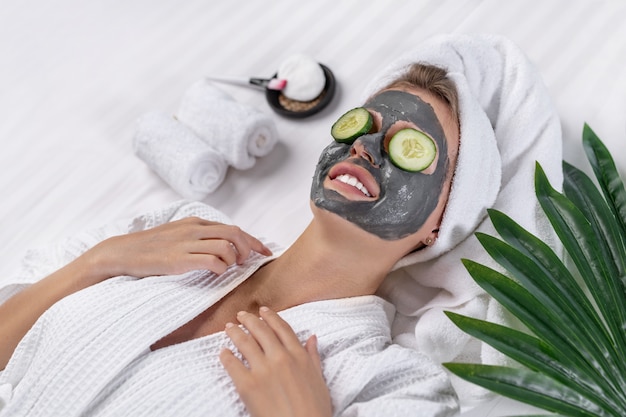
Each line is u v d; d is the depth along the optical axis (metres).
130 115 1.88
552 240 1.34
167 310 1.22
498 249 1.17
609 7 1.67
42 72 1.98
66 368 1.17
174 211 1.52
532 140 1.36
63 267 1.33
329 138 1.74
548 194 1.24
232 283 1.29
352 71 1.81
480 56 1.38
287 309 1.28
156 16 2.02
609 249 1.27
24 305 1.30
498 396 1.27
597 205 1.32
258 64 1.89
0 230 1.75
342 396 1.15
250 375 1.09
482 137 1.28
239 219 1.70
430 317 1.34
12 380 1.27
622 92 1.54
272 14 1.95
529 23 1.71
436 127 1.26
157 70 1.93
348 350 1.20
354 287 1.31
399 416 1.11
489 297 1.33
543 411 1.24
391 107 1.27
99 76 1.95
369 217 1.21
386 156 1.22
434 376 1.20
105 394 1.17
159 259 1.27
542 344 1.10
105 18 2.03
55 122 1.89
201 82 1.77
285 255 1.33
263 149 1.72
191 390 1.12
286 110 1.78
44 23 2.05
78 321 1.20
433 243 1.32
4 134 1.89
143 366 1.18
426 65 1.34
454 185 1.26
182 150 1.66
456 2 1.81
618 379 1.11
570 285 1.16
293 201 1.69
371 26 1.86
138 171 1.79
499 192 1.36
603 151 1.35
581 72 1.61
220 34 1.96
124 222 1.53
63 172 1.82
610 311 1.17
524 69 1.38
